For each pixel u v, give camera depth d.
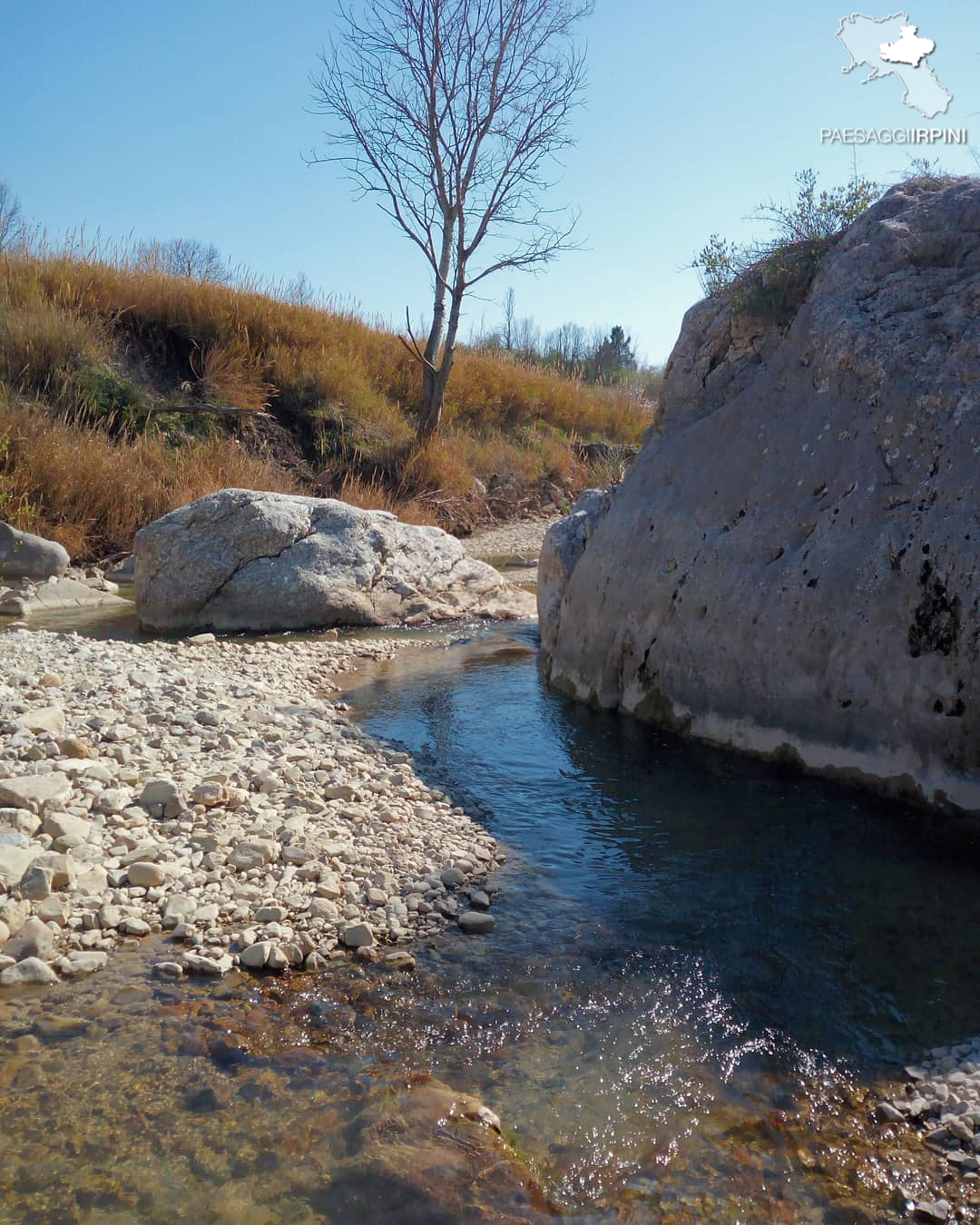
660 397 6.99
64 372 14.59
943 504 4.59
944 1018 3.07
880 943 3.52
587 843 4.42
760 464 5.64
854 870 4.04
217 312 17.52
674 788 5.00
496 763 5.46
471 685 7.20
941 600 4.43
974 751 4.29
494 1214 2.29
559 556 7.68
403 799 4.81
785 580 5.14
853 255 5.67
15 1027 2.90
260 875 3.83
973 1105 2.63
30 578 10.65
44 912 3.39
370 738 5.86
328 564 9.70
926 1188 2.39
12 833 3.73
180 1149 2.44
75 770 4.36
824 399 5.42
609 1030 3.02
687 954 3.46
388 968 3.33
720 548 5.59
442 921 3.66
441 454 17.34
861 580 4.77
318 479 15.98
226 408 15.70
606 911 3.78
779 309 6.20
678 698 5.77
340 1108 2.61
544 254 17.41
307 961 3.32
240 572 9.41
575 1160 2.48
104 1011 3.00
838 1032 3.02
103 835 3.94
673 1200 2.36
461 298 17.77
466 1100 2.65
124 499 12.49
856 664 4.75
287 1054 2.83
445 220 17.52
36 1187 2.30
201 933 3.43
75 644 7.40
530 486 19.58
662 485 6.36
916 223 5.54
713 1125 2.62
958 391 4.77
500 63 16.44
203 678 6.72
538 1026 3.03
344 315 20.66
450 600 10.33
